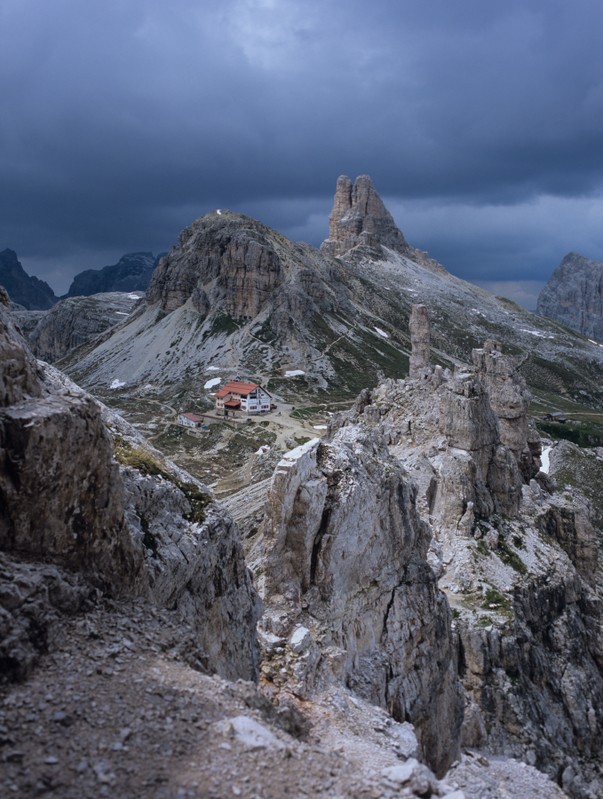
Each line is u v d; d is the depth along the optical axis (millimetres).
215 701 19406
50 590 20562
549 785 42875
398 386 100000
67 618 20875
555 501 98812
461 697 46844
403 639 40500
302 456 36375
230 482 144625
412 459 84625
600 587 95625
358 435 46156
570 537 94562
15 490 20531
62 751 16062
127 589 24078
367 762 23203
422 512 79125
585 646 76875
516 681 62000
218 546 30797
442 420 86125
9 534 20656
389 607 41250
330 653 33156
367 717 28719
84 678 18797
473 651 61625
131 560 24375
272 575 35062
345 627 36312
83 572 22594
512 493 87688
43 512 21234
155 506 28562
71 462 21938
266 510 35406
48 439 21047
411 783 18438
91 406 23422
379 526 40938
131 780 15656
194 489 32469
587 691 69188
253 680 29547
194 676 20469
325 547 36062
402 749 26734
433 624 43406
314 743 24109
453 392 86062
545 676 66312
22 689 17781
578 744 64750
